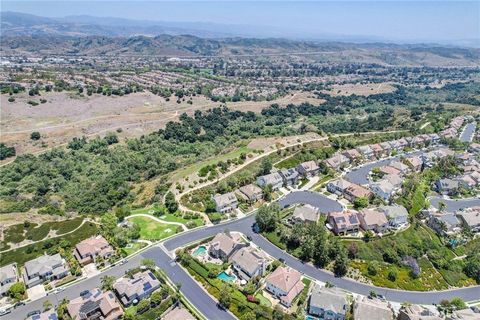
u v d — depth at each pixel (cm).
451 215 13550
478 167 17888
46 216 14112
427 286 10781
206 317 9194
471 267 11425
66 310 9162
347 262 11038
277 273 10194
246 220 13588
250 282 10088
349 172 17500
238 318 9200
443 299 10369
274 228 12794
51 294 10000
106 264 11162
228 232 12400
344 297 9512
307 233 11869
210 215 13625
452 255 12219
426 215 13950
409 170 17388
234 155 18250
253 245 12144
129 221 13488
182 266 11094
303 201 14712
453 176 17150
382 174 16862
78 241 12219
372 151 19288
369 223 12544
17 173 19775
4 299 9850
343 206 14300
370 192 14650
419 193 15225
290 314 9250
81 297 9512
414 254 11706
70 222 13350
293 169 16525
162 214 13925
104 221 12888
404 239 12350
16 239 12281
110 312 9106
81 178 19362
